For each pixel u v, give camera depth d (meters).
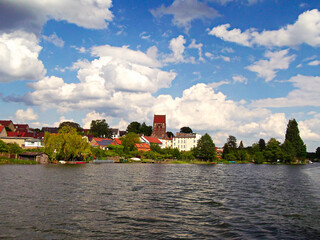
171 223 21.27
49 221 20.95
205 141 161.00
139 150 154.25
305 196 35.03
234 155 186.38
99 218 22.16
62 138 104.00
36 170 66.19
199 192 37.44
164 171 77.81
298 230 19.89
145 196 32.88
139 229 19.58
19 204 26.39
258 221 22.19
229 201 30.86
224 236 18.41
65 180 46.41
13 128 183.50
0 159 92.44
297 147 171.12
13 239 17.06
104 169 77.56
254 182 52.44
